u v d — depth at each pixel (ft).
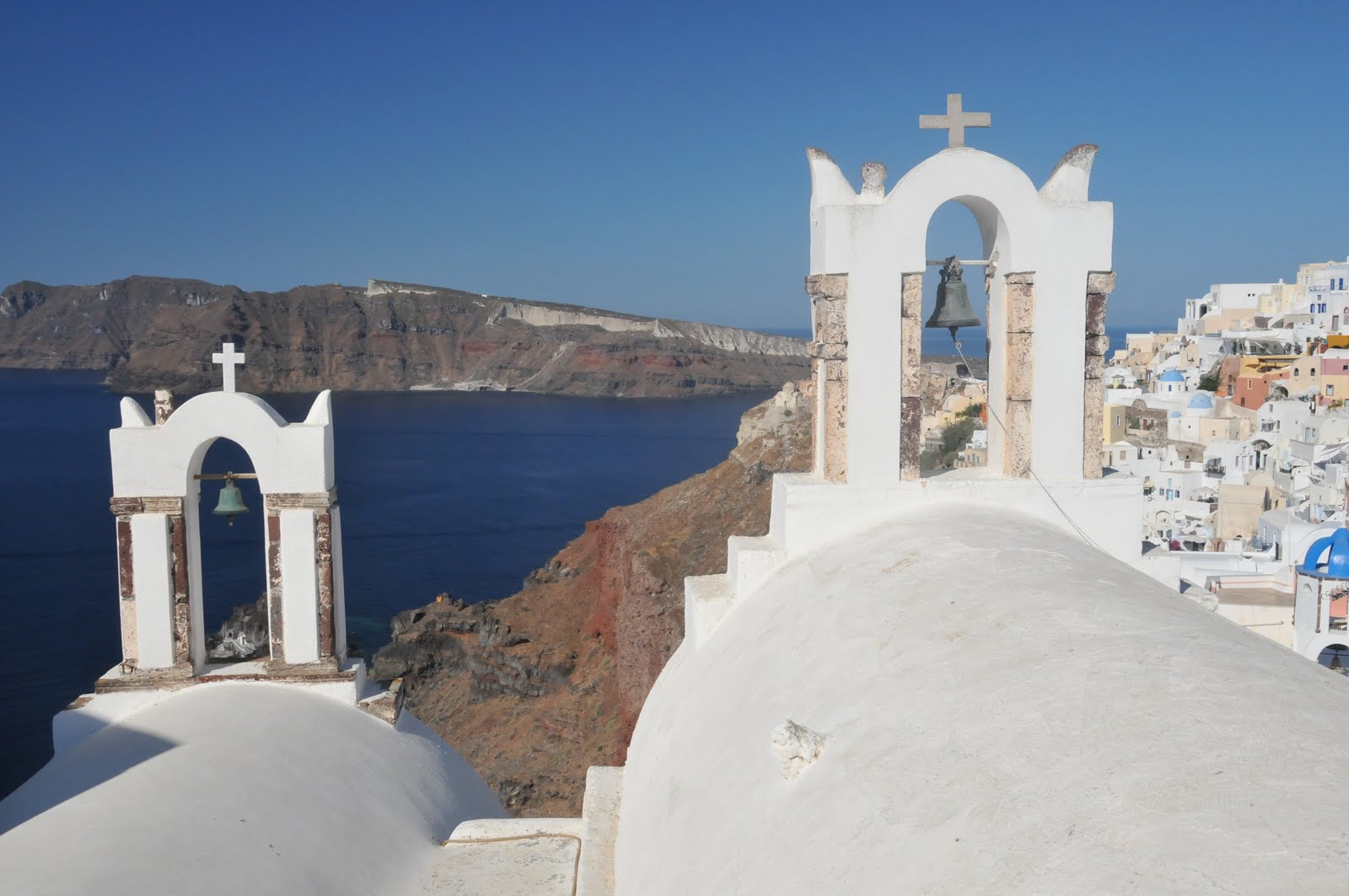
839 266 33.42
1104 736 15.89
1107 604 21.38
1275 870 11.61
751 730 24.68
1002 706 18.10
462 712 156.97
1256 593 58.39
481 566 276.00
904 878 15.42
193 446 36.24
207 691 36.22
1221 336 280.72
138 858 24.35
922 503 33.83
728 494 159.43
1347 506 88.79
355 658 39.32
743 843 20.85
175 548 36.22
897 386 34.01
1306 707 15.39
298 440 36.83
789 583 31.37
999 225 34.40
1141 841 13.07
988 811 15.49
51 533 309.22
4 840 24.44
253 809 28.50
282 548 37.06
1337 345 233.35
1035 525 31.01
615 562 156.25
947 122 33.81
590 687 143.74
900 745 18.94
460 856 31.63
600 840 30.01
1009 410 34.50
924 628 23.27
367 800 32.27
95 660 189.47
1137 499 34.19
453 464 508.53
